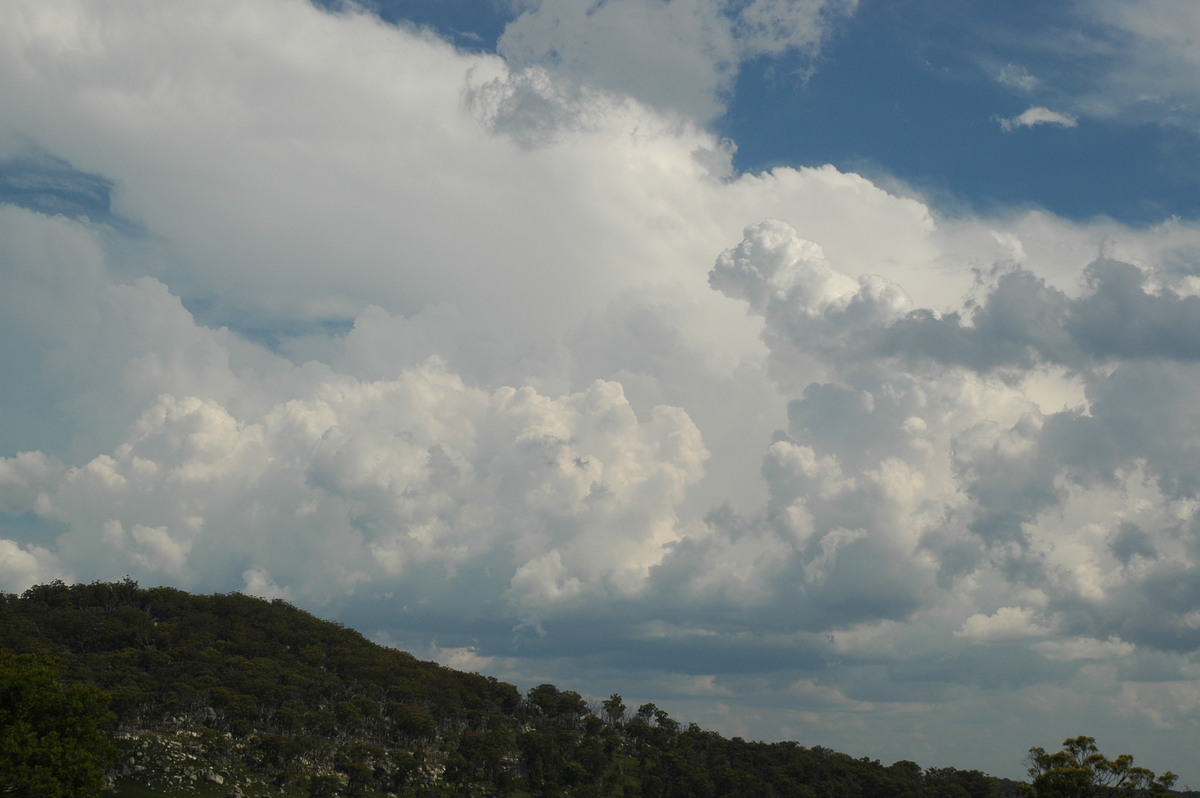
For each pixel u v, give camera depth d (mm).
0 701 174875
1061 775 188750
